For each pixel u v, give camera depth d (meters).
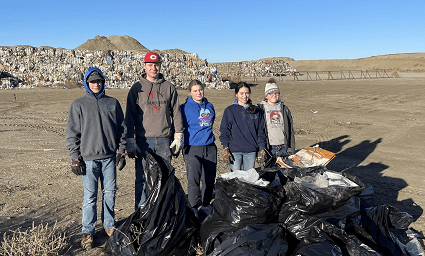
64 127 11.70
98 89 3.54
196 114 4.16
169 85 4.00
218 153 7.90
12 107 17.31
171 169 3.23
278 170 3.55
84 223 3.52
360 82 32.19
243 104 4.43
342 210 3.05
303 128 11.02
